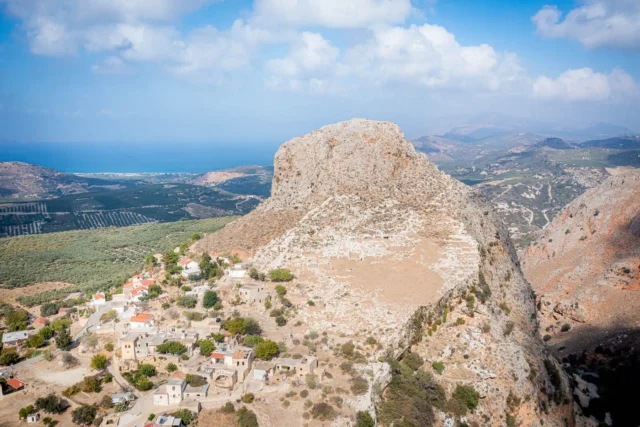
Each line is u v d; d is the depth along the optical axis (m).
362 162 150.75
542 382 105.38
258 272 123.12
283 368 89.12
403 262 118.25
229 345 96.00
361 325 100.25
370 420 79.31
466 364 99.06
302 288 113.19
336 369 89.81
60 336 106.38
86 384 88.25
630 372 138.88
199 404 81.38
